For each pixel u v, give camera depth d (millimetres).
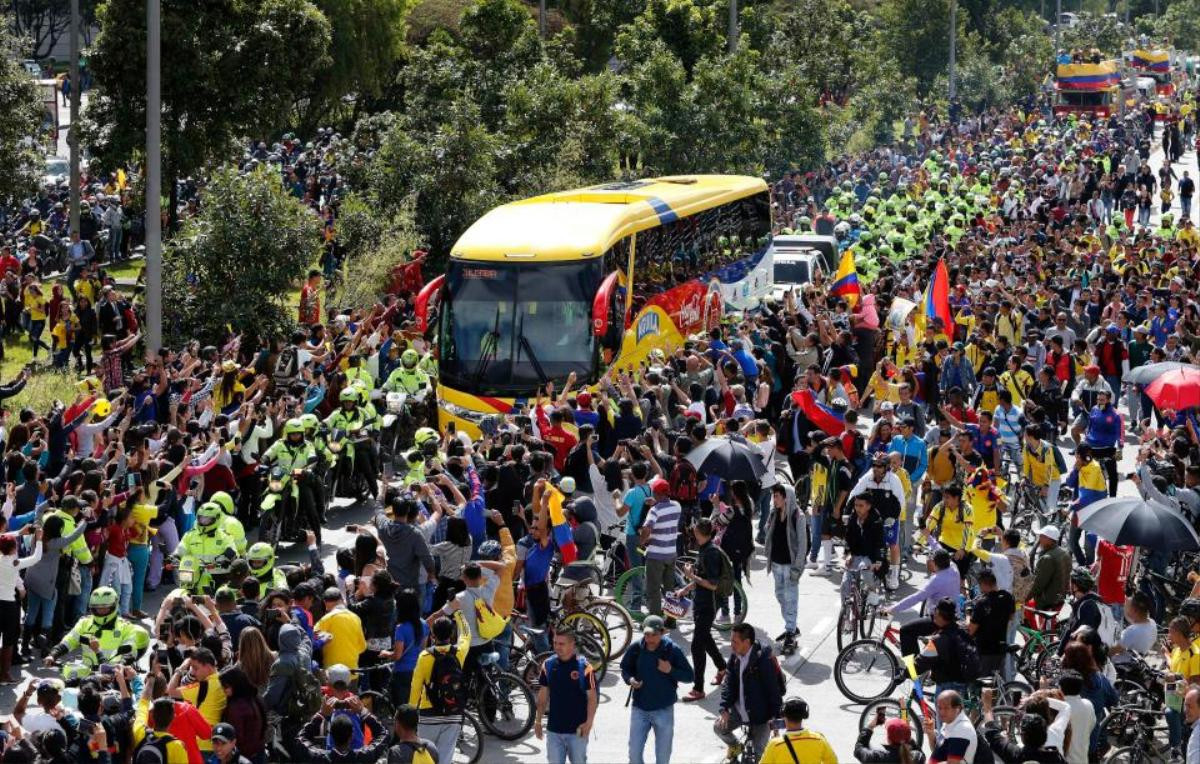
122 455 49500
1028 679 41406
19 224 104438
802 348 69562
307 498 53625
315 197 112562
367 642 38375
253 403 54906
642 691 35312
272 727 34469
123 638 39031
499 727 39375
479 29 119688
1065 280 89750
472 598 38781
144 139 90062
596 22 157750
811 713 41188
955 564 45438
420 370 65812
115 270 100062
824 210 121750
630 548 47281
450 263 65875
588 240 65562
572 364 64312
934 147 171750
